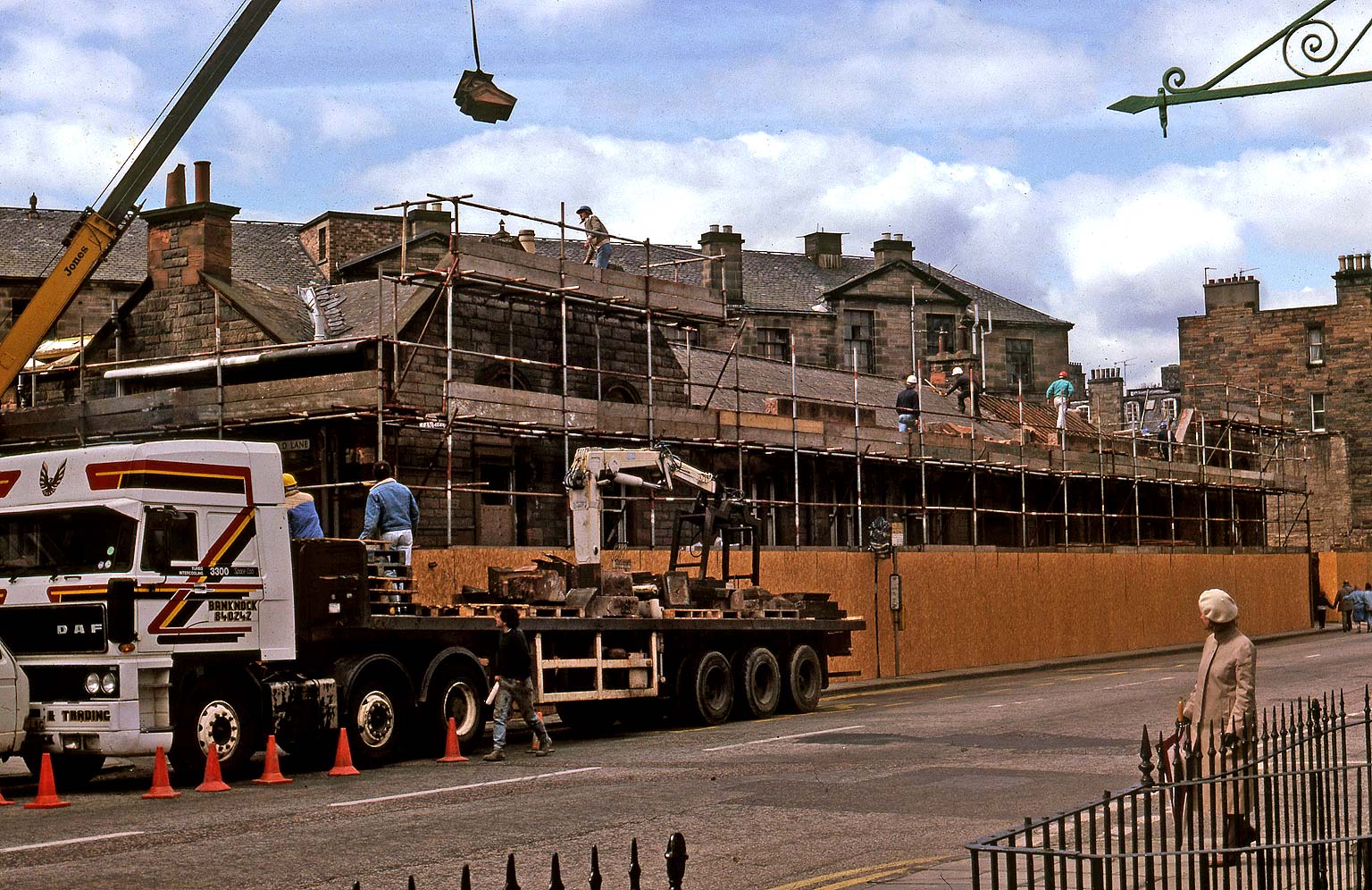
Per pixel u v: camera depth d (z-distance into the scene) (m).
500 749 17.34
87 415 26.91
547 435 28.00
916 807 13.01
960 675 33.28
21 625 15.61
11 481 16.05
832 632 25.16
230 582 15.95
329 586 16.84
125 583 15.05
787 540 35.22
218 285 29.08
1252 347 72.88
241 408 25.56
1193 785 7.47
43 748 15.29
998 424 47.28
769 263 56.88
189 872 10.30
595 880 4.59
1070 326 62.19
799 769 15.62
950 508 37.94
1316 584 59.06
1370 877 7.03
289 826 12.27
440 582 23.73
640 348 32.47
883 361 55.38
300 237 46.94
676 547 23.70
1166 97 7.96
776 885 9.82
